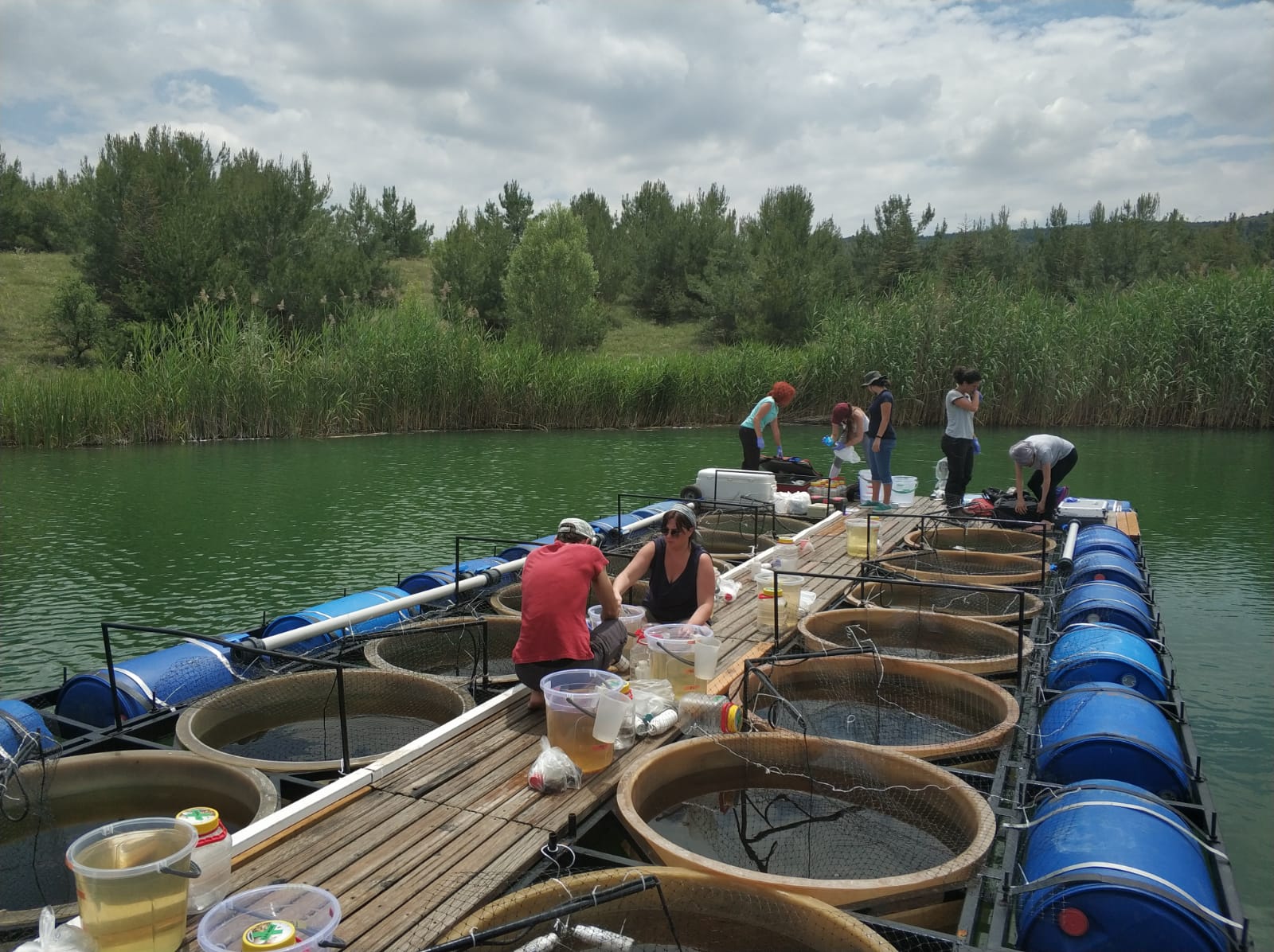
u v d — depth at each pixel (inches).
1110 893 125.7
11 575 397.7
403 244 2455.7
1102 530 409.7
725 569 352.5
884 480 457.1
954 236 2566.4
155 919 113.7
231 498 582.6
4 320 1376.7
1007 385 1040.2
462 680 230.8
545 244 1665.8
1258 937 164.4
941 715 224.4
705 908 131.4
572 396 1042.7
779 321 1829.5
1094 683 215.0
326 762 176.9
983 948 124.0
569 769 166.1
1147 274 2369.6
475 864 141.9
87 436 850.1
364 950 120.9
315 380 943.0
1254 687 282.7
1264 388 995.9
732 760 181.3
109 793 173.0
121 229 1274.6
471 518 524.7
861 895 130.0
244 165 1583.4
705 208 2206.0
